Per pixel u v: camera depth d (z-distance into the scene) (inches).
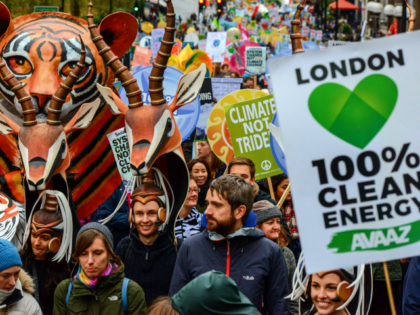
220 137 295.1
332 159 129.8
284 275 175.6
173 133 219.0
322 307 160.1
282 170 262.2
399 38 129.6
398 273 223.5
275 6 1865.2
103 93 223.1
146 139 211.9
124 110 220.2
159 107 216.1
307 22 1606.8
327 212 129.5
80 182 274.7
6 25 262.7
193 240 179.0
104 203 281.4
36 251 225.6
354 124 129.6
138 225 207.6
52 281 225.6
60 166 233.1
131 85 217.6
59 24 269.6
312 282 162.4
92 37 223.1
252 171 238.1
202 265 174.1
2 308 165.5
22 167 241.4
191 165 271.0
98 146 275.3
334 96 129.7
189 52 442.0
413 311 167.5
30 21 271.6
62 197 228.7
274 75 130.2
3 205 235.3
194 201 241.0
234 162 237.3
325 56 129.8
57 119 233.5
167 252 207.2
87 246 170.4
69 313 173.0
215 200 171.6
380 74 129.8
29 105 232.2
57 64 259.1
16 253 163.8
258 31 1111.0
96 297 171.8
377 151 130.0
